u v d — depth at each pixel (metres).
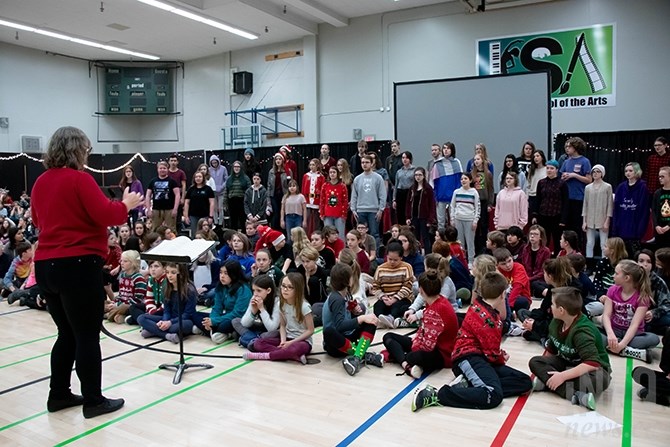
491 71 10.45
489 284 3.02
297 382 3.28
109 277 5.62
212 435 2.56
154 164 13.38
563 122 9.94
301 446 2.42
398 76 11.37
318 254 4.85
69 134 2.65
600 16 9.55
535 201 6.93
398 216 7.74
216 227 7.79
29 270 6.42
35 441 2.53
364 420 2.69
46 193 2.61
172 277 4.26
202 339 4.33
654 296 3.89
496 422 2.62
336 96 12.14
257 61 13.31
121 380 3.37
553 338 3.04
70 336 2.85
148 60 14.56
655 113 9.27
